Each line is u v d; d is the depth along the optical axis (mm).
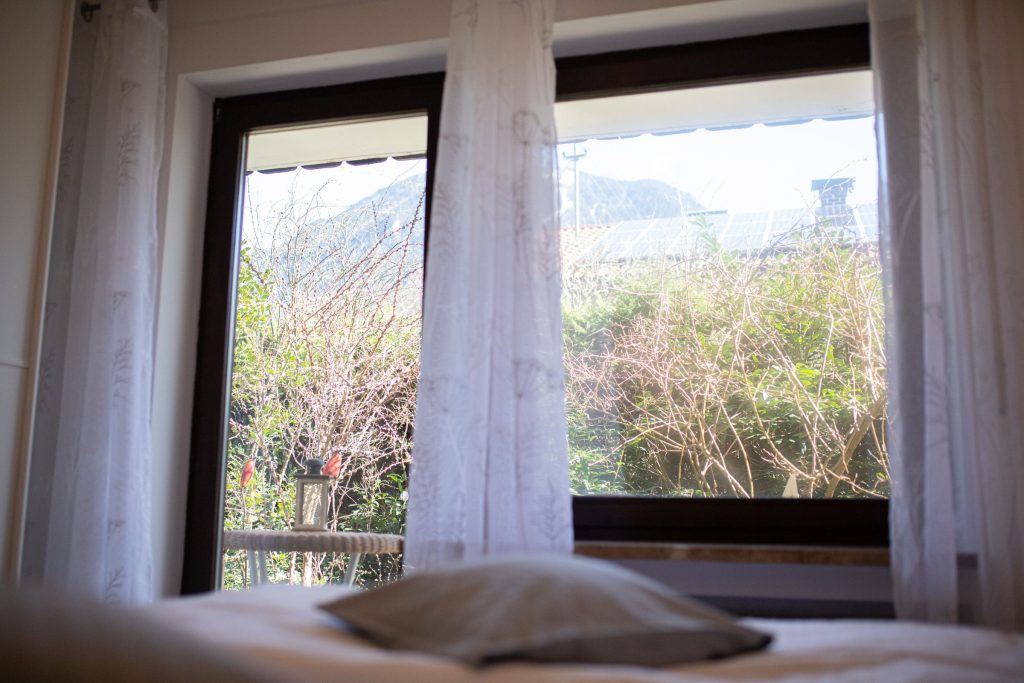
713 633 1096
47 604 511
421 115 2914
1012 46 2246
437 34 2656
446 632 1049
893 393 2146
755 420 2490
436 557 2277
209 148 3012
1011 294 2080
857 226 2520
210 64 2846
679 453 2521
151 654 519
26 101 2453
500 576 1122
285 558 2986
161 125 2723
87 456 2520
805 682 986
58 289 2703
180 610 1279
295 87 2965
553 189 2393
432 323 2383
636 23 2557
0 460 2342
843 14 2512
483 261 2383
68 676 477
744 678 1019
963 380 2090
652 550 2246
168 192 2824
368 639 1160
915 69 2252
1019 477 2000
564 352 2652
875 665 1061
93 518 2488
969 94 2186
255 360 3025
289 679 600
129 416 2539
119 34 2740
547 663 1002
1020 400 2033
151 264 2660
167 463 2785
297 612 1327
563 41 2660
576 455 2590
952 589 1992
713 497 2467
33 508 2604
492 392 2318
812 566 2264
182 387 2859
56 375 2676
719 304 2574
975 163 2148
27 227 2445
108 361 2570
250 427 2994
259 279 3074
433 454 2322
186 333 2887
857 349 2463
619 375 2604
